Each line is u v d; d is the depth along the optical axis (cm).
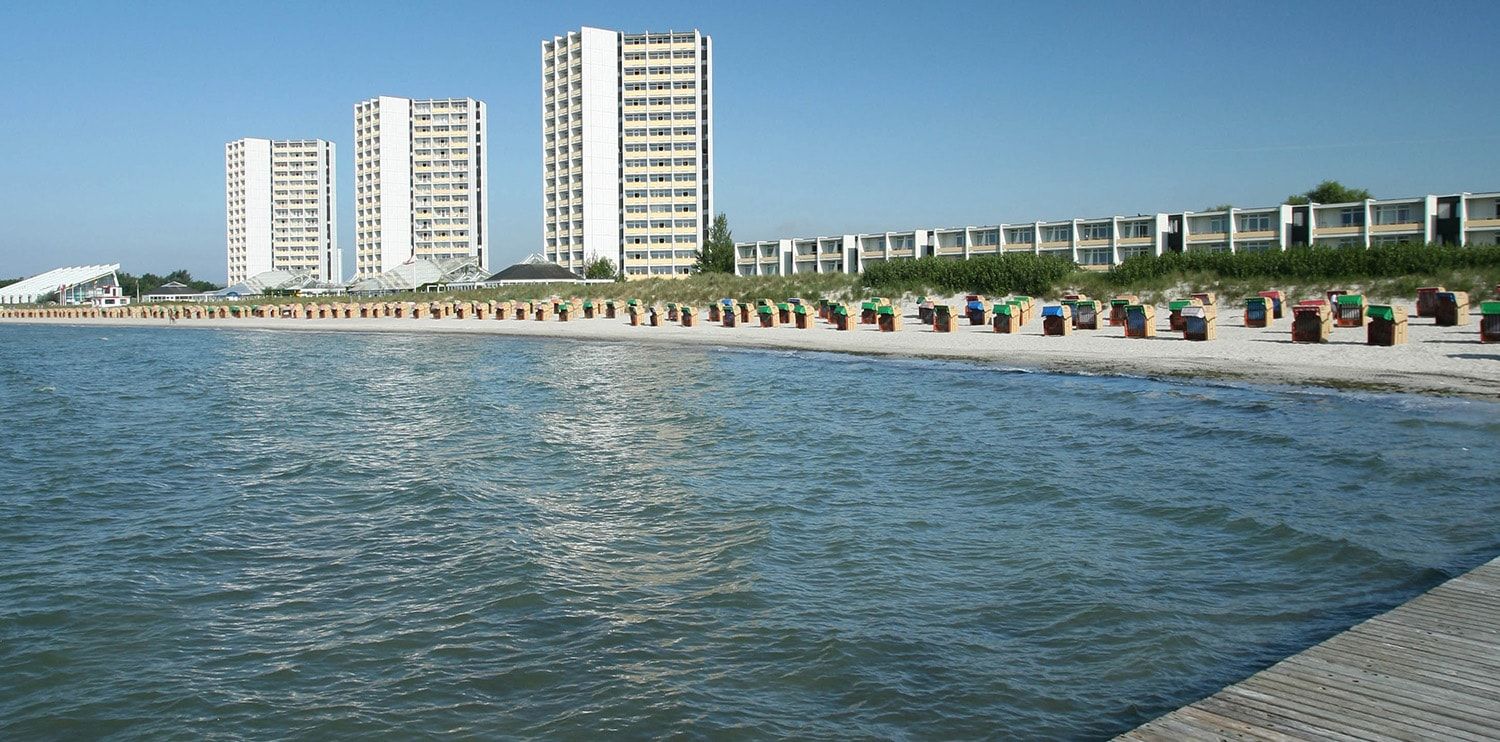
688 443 1841
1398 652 711
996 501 1323
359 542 1205
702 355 3753
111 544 1221
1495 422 1709
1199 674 766
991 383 2538
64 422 2302
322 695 783
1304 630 840
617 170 15688
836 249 11412
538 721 727
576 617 930
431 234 18662
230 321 8788
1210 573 998
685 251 15575
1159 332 3606
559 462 1681
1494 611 795
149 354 4788
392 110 18600
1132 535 1141
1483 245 4494
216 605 995
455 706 755
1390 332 2756
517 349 4472
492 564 1095
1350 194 11462
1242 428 1756
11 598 1025
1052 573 1013
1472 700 627
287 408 2494
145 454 1850
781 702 745
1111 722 698
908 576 1023
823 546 1137
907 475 1501
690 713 728
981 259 5756
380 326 6831
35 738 727
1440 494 1252
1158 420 1881
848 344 3762
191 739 720
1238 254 5122
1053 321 3622
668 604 959
